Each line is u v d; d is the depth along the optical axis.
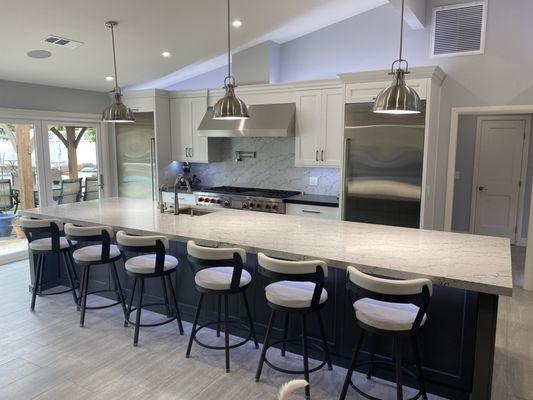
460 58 4.52
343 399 2.35
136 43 4.55
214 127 5.56
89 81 5.67
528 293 4.45
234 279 2.66
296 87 5.08
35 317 3.63
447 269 2.22
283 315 3.00
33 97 5.41
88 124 6.19
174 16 4.03
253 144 5.97
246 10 4.16
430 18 4.61
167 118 6.13
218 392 2.54
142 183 6.22
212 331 3.37
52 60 4.72
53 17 3.69
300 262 2.31
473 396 2.20
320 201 4.89
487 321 2.12
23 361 2.90
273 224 3.40
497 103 4.42
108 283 4.00
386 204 4.36
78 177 6.13
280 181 5.82
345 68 5.19
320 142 5.02
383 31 4.90
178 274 3.50
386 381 2.67
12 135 5.27
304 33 5.34
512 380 2.77
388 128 4.26
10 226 5.35
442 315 2.43
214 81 6.09
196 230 3.16
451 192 4.73
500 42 4.34
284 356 2.98
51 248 3.62
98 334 3.31
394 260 2.38
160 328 3.42
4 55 4.39
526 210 6.57
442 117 4.68
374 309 2.29
